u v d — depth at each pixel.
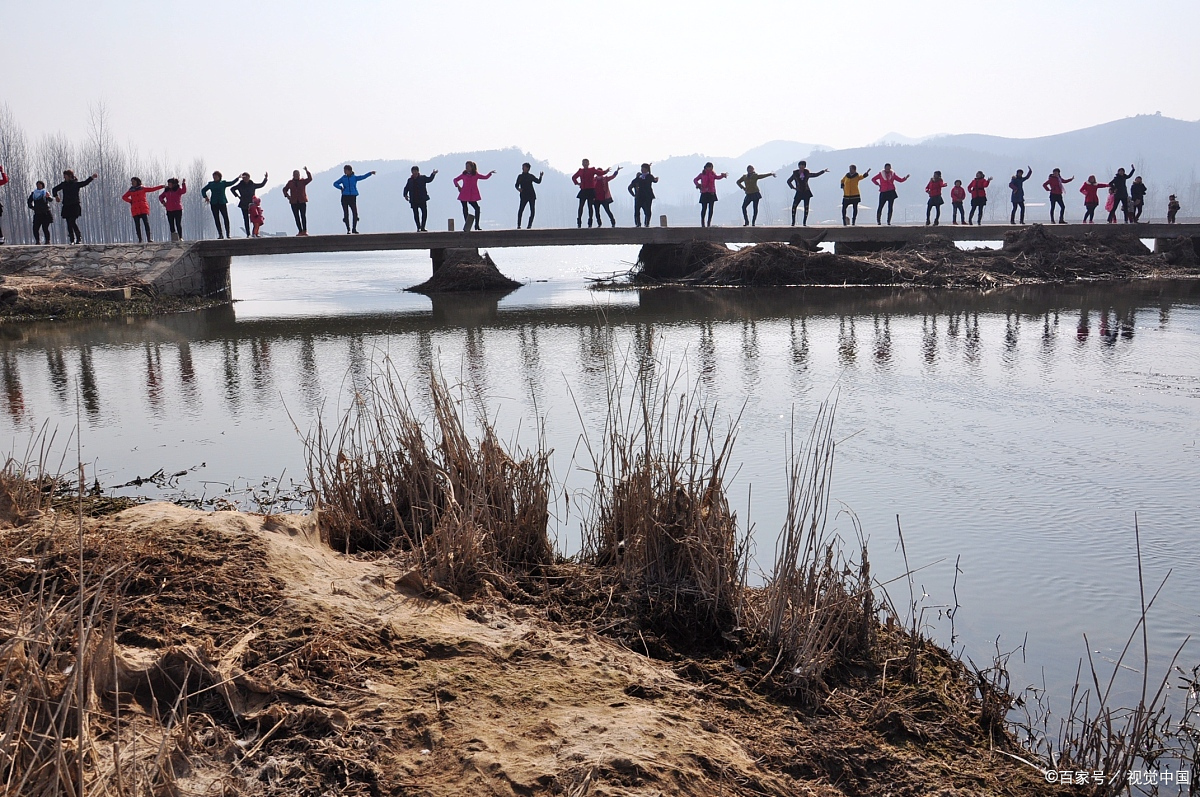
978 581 5.24
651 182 23.78
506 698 3.33
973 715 3.78
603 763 2.91
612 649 3.96
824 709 3.68
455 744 3.02
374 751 2.97
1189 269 23.92
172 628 3.48
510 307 18.98
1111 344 12.75
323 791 2.79
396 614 3.94
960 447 7.84
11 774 2.39
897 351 12.44
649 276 24.42
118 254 20.44
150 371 11.73
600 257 46.06
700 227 24.03
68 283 19.02
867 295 19.77
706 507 4.73
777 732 3.46
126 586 3.71
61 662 3.00
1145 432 8.23
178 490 6.73
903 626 4.64
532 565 4.92
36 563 3.79
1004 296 19.14
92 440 8.28
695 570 4.48
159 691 3.14
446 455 5.30
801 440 8.05
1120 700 4.05
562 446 7.77
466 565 4.52
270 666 3.30
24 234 57.97
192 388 10.60
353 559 4.65
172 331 15.68
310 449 5.63
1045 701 4.04
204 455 7.72
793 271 22.28
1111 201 26.84
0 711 2.68
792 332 14.30
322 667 3.36
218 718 3.07
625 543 4.73
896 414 8.96
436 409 5.43
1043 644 4.55
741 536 5.91
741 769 3.10
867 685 3.92
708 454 7.61
